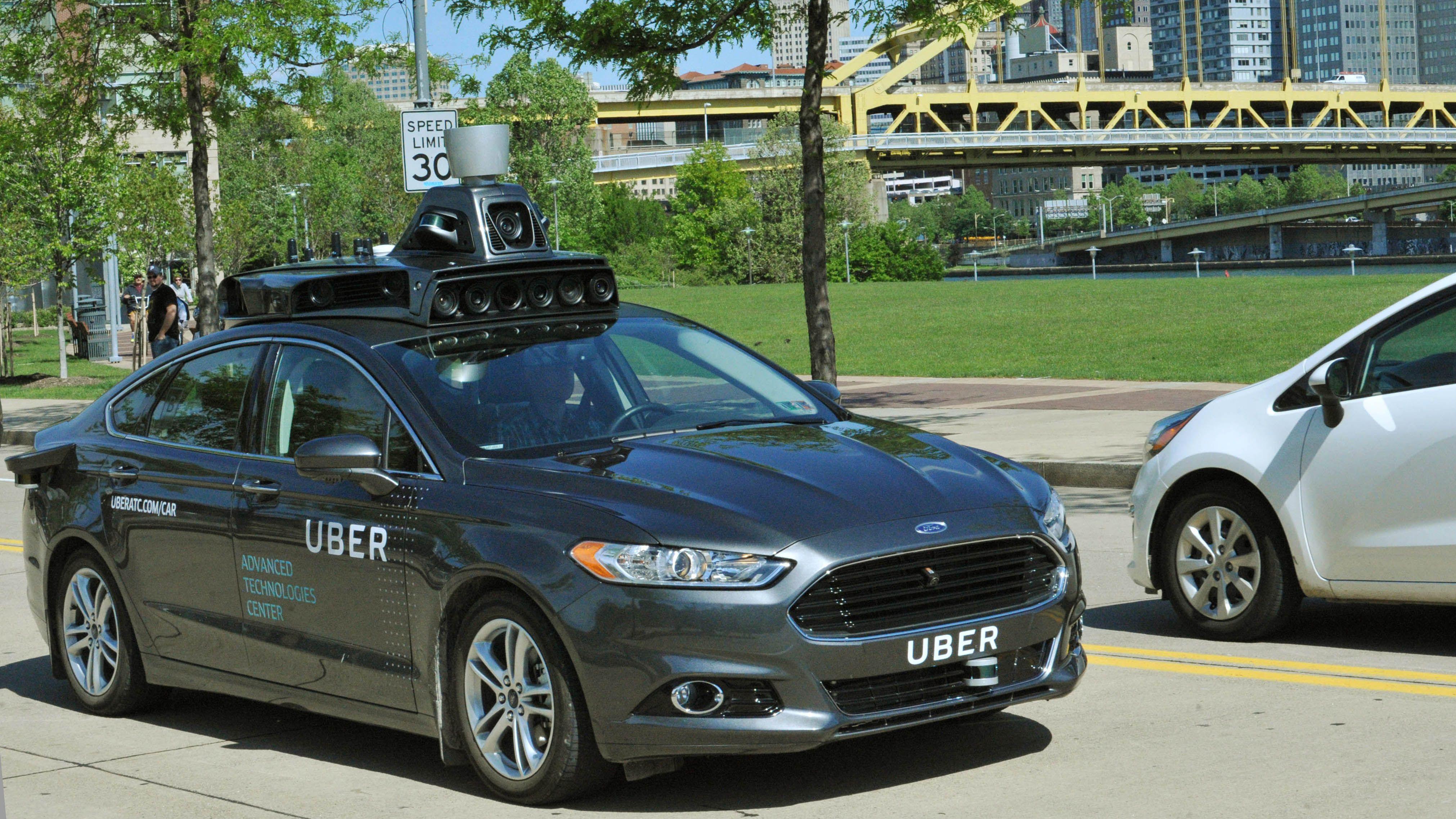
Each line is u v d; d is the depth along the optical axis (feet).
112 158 94.32
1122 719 17.99
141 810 16.14
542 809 15.28
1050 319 135.74
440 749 17.69
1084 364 84.89
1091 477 40.47
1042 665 15.62
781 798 15.29
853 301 197.26
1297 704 18.31
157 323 66.18
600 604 14.39
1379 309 120.26
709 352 19.16
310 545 17.21
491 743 15.64
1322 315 117.70
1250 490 21.76
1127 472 39.83
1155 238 639.35
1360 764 15.72
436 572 15.72
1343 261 540.93
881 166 506.07
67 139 67.77
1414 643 21.50
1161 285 191.72
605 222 480.23
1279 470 21.27
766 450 16.24
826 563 14.24
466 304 18.21
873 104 498.69
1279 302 138.41
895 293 216.33
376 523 16.48
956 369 86.94
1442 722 17.24
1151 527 22.95
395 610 16.33
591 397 17.57
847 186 407.44
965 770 16.06
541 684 15.16
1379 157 602.44
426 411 16.89
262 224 296.71
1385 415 20.34
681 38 48.98
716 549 14.29
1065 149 533.14
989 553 15.11
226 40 59.21
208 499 18.62
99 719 20.63
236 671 18.54
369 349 17.85
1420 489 19.90
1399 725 17.19
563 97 393.09
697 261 433.48
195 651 19.08
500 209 19.53
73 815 16.08
